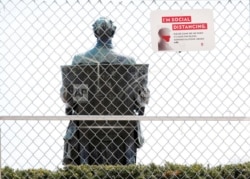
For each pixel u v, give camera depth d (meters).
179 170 6.64
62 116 5.47
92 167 6.79
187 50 5.64
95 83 6.71
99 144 6.88
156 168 6.68
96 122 6.66
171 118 5.57
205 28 5.64
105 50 6.83
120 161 6.93
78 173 6.73
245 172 6.55
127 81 6.70
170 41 5.66
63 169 6.76
